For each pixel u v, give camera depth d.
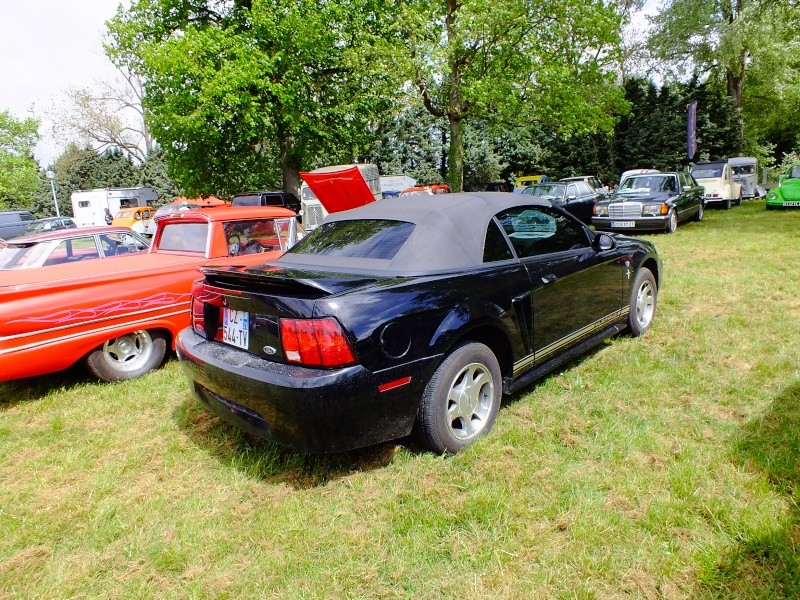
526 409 3.62
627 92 30.02
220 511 2.76
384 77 17.55
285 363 2.69
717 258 8.59
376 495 2.78
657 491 2.62
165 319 5.02
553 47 18.00
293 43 18.86
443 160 36.41
